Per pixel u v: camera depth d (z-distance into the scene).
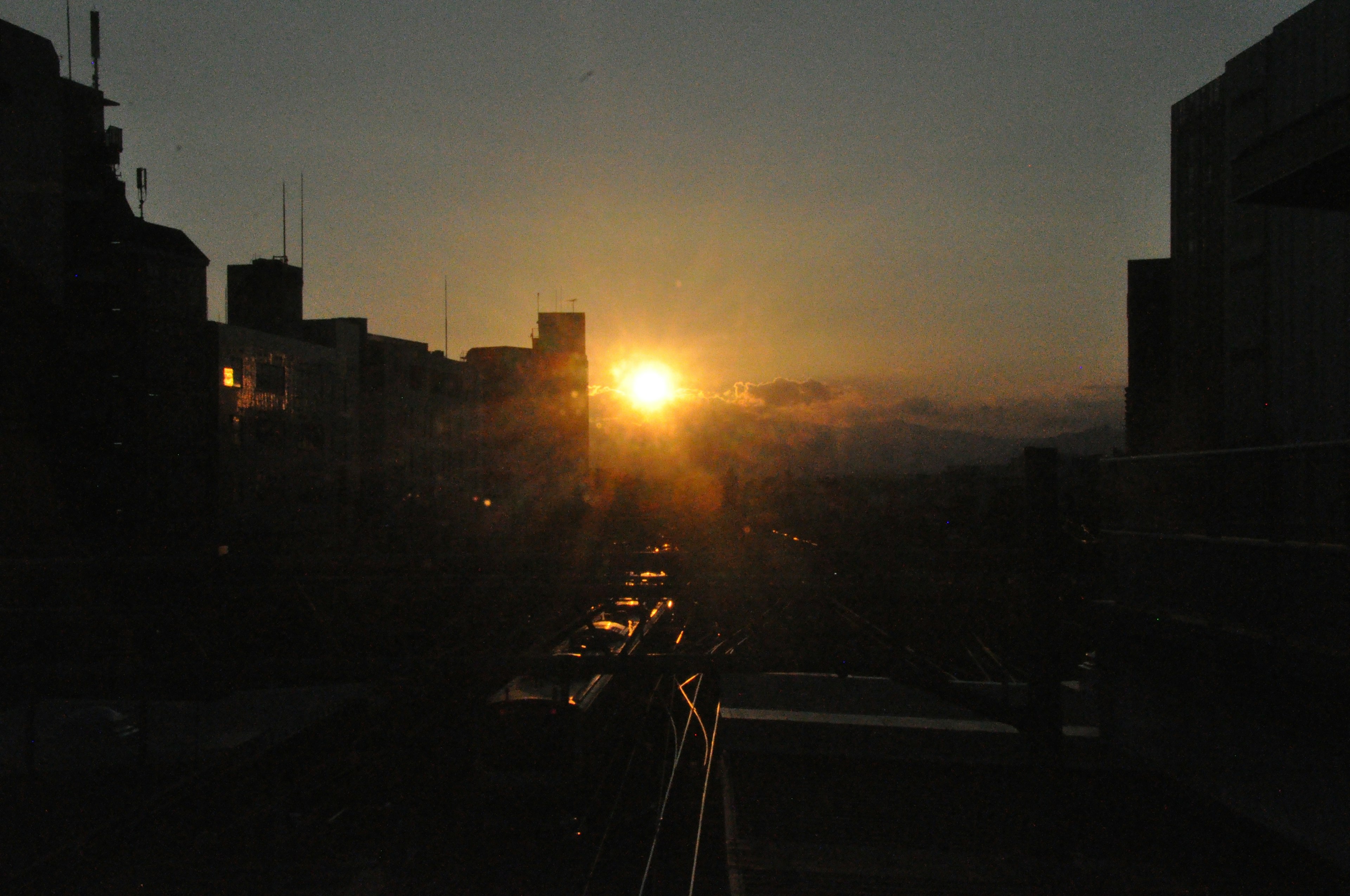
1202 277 15.62
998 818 10.12
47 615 13.36
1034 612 8.33
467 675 12.00
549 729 13.14
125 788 12.84
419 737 16.42
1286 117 10.38
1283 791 7.71
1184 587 8.80
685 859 11.21
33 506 26.14
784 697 14.02
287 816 12.70
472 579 12.17
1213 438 15.17
